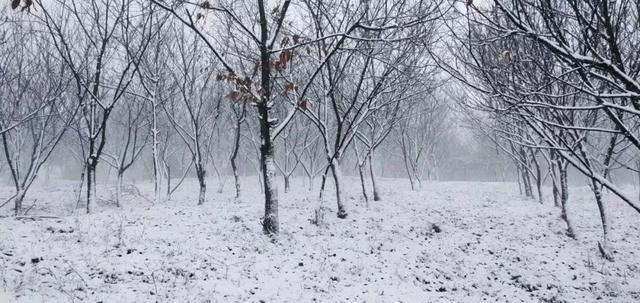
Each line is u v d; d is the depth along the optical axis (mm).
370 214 18453
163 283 8352
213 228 13258
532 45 7027
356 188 30734
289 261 10789
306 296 8617
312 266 10625
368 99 16422
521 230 17609
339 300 8617
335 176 17875
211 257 10156
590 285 11336
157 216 14742
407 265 11719
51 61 19734
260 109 12805
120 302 7230
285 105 26172
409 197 24688
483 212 21000
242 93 12031
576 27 7246
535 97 7375
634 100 6055
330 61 16328
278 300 8273
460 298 9727
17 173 20469
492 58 8172
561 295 10547
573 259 13844
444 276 11414
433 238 15594
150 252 9938
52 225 12023
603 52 6715
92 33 17609
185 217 14805
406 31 14422
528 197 27641
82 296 7277
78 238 10594
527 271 12359
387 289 9609
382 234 15078
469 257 13414
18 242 9781
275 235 12805
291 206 19656
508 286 11133
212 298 7887
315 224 15383
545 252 14523
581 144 10953
